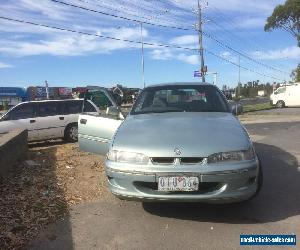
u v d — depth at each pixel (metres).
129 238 4.77
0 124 14.38
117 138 5.45
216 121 5.78
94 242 4.67
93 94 8.71
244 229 4.98
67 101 15.80
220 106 6.62
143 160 5.02
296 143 12.16
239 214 5.49
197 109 6.57
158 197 4.93
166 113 6.44
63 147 11.53
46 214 5.51
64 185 6.93
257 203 5.95
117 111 7.17
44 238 4.77
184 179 4.86
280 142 12.48
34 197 6.23
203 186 4.95
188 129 5.44
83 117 8.02
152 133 5.39
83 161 8.90
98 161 8.85
